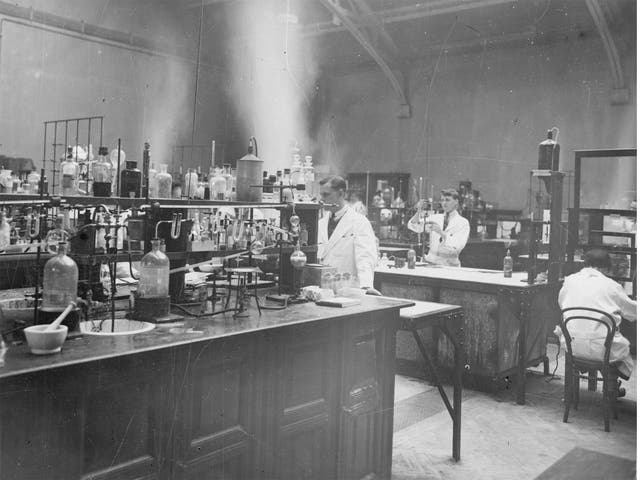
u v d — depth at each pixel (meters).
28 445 1.87
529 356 5.47
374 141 11.66
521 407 4.81
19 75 7.80
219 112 10.47
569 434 4.23
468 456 3.83
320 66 12.04
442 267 6.40
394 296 5.82
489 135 10.35
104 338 2.29
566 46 9.48
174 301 3.05
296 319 2.79
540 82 9.77
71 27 8.26
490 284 5.12
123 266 3.82
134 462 2.17
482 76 10.41
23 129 7.88
